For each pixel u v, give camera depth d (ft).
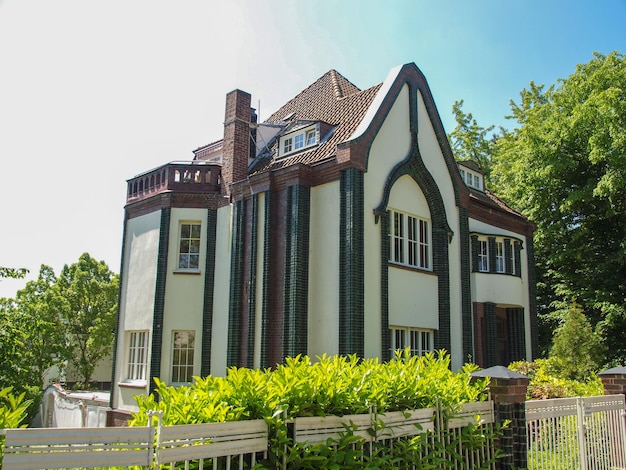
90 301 120.78
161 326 60.08
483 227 73.20
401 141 57.36
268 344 51.44
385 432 21.26
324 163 52.44
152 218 64.85
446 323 58.23
